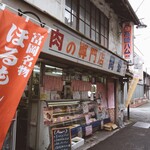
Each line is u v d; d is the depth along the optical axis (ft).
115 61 30.60
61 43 17.48
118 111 37.04
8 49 8.97
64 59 18.94
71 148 19.85
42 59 19.19
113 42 35.24
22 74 9.56
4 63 8.81
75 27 23.75
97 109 30.63
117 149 22.80
